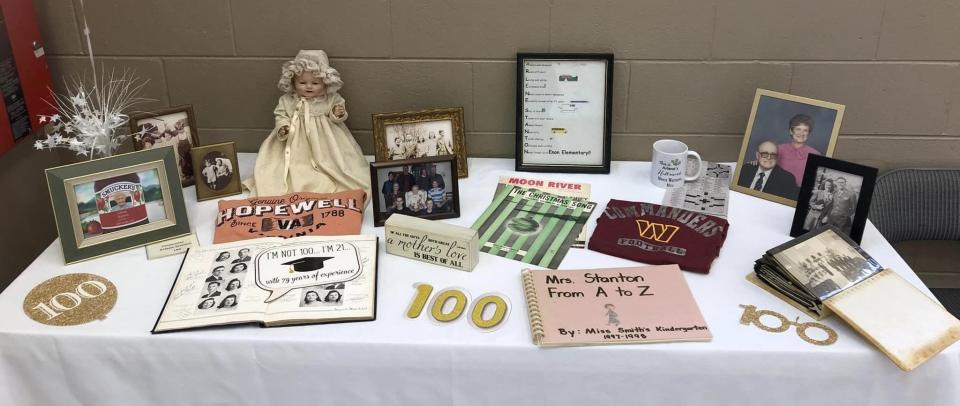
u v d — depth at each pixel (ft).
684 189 6.18
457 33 6.33
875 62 6.20
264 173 6.15
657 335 4.41
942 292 6.66
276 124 6.23
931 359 4.26
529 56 6.26
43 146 6.24
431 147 6.34
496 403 4.62
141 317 4.67
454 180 5.71
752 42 6.20
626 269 5.03
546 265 5.16
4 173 6.29
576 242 5.42
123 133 6.83
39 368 4.63
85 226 5.22
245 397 4.67
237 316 4.58
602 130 6.44
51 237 7.04
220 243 5.36
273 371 4.56
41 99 6.41
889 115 6.42
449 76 6.53
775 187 6.04
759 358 4.33
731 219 5.77
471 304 4.76
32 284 4.99
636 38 6.24
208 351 4.51
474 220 5.75
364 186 6.16
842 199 5.24
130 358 4.56
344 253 5.18
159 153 5.37
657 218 5.60
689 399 4.53
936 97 6.31
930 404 4.39
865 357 4.30
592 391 4.54
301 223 5.56
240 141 6.94
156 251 5.33
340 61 6.50
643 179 6.43
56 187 5.07
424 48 6.41
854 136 6.55
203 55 6.53
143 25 6.41
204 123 6.86
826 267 4.75
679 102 6.50
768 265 4.86
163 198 5.43
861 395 4.42
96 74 6.64
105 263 5.24
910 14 5.99
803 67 6.27
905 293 4.60
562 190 6.21
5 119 5.90
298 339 4.45
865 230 5.60
